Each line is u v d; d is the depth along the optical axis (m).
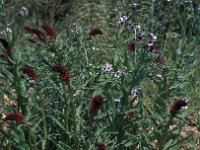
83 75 1.42
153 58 1.53
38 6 2.47
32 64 1.50
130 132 1.46
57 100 1.49
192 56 1.84
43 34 1.52
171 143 1.36
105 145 1.33
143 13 1.90
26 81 1.47
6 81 1.63
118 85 1.50
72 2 2.06
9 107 1.47
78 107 1.40
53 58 1.48
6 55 1.53
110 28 2.07
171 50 2.05
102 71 1.46
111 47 1.68
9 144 1.43
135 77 1.43
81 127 1.44
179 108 1.29
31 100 1.55
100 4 2.11
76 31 1.76
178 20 2.31
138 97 1.49
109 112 1.46
